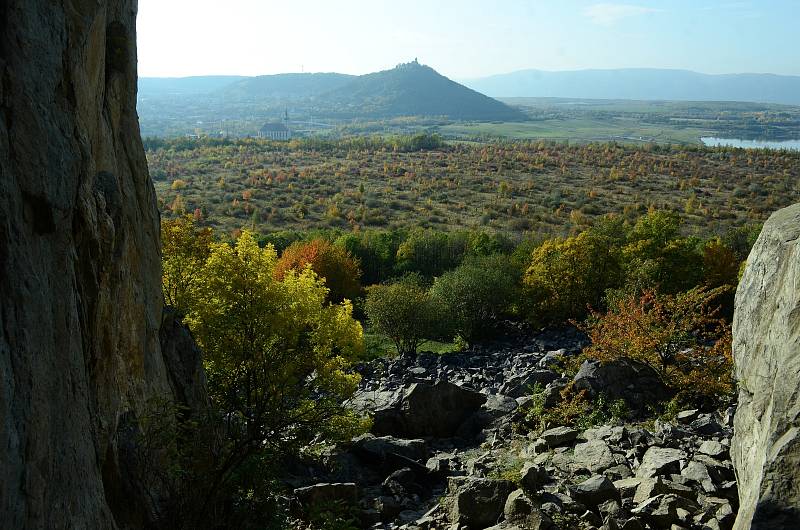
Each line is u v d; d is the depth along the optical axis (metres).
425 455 20.16
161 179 171.38
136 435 9.21
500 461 17.55
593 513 11.91
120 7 11.13
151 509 8.83
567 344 43.22
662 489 12.56
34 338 5.69
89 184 7.98
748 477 7.88
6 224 5.54
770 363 7.73
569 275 51.22
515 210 129.75
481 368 36.97
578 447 16.27
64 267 6.60
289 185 158.38
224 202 135.25
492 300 50.22
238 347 17.27
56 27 6.89
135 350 10.30
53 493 5.68
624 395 21.22
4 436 4.96
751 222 113.81
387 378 34.81
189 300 19.44
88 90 8.28
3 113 5.84
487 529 11.58
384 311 45.88
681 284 51.94
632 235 55.34
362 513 14.50
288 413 11.83
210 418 10.09
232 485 9.64
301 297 19.86
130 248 10.68
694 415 19.19
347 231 110.19
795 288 7.34
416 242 81.50
